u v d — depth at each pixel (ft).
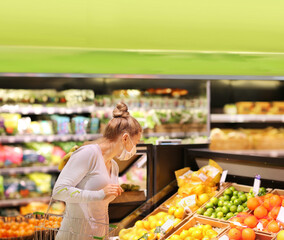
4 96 17.12
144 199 10.32
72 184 7.02
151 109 20.66
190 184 9.55
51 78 19.38
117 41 5.31
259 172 9.10
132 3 5.27
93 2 5.19
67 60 4.95
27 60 4.85
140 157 10.40
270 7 5.52
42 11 5.11
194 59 5.24
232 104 21.90
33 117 18.29
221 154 9.73
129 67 5.11
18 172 16.39
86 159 7.13
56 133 17.53
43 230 7.39
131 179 10.36
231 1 5.44
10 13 5.05
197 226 8.23
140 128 7.69
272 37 5.57
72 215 7.29
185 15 5.39
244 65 5.38
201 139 20.39
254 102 21.68
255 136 20.39
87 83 20.12
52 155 16.99
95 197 6.88
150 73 5.16
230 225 7.66
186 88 21.65
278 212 7.68
